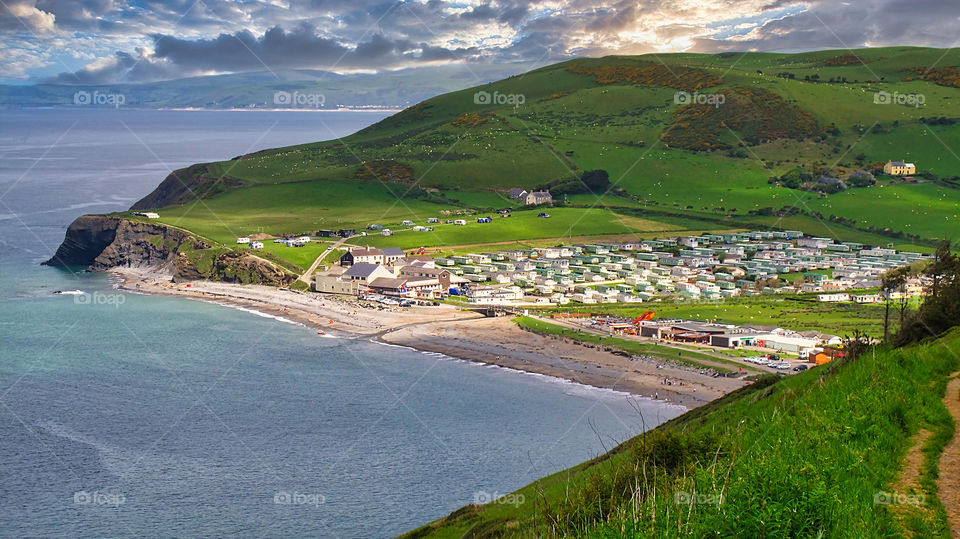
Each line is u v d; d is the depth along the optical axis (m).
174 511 75.94
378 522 73.00
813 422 31.78
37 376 126.44
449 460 89.00
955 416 31.06
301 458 90.50
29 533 71.50
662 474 30.30
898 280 89.94
